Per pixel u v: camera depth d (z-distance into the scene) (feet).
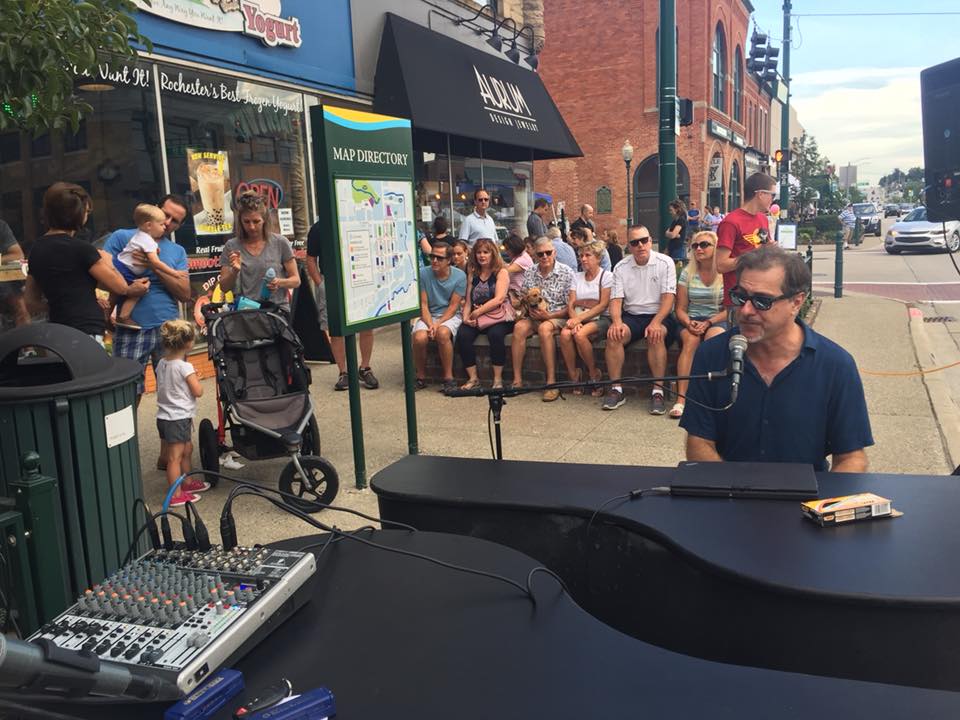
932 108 23.68
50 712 4.66
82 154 23.18
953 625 5.95
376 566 6.79
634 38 96.17
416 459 10.16
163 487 16.76
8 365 11.51
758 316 9.40
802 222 119.24
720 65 108.99
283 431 15.71
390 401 23.86
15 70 10.62
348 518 14.98
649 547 7.61
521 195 51.37
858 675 6.21
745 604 6.61
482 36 44.24
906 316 38.55
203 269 27.04
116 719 4.76
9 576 8.57
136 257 17.97
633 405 22.57
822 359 9.70
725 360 10.00
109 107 23.68
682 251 42.70
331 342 24.99
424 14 38.65
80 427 9.82
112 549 10.36
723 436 10.25
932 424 20.21
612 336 22.17
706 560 6.66
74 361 9.98
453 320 24.99
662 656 5.28
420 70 35.29
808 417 9.72
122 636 5.21
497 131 39.73
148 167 25.07
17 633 8.67
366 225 16.14
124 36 11.99
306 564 6.09
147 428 21.18
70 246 14.87
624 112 98.07
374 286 16.48
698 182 98.63
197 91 26.50
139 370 10.91
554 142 46.68
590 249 23.40
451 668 5.22
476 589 6.32
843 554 6.63
